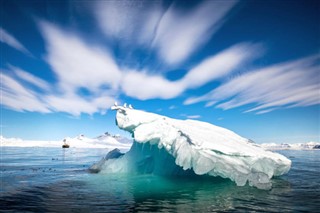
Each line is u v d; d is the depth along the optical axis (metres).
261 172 10.79
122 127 14.49
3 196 9.29
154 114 14.81
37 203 8.21
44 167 20.03
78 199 8.73
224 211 7.12
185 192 9.74
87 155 42.12
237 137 15.10
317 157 38.84
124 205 7.87
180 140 11.35
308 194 9.27
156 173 14.03
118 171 15.20
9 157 33.50
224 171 10.67
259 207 7.52
